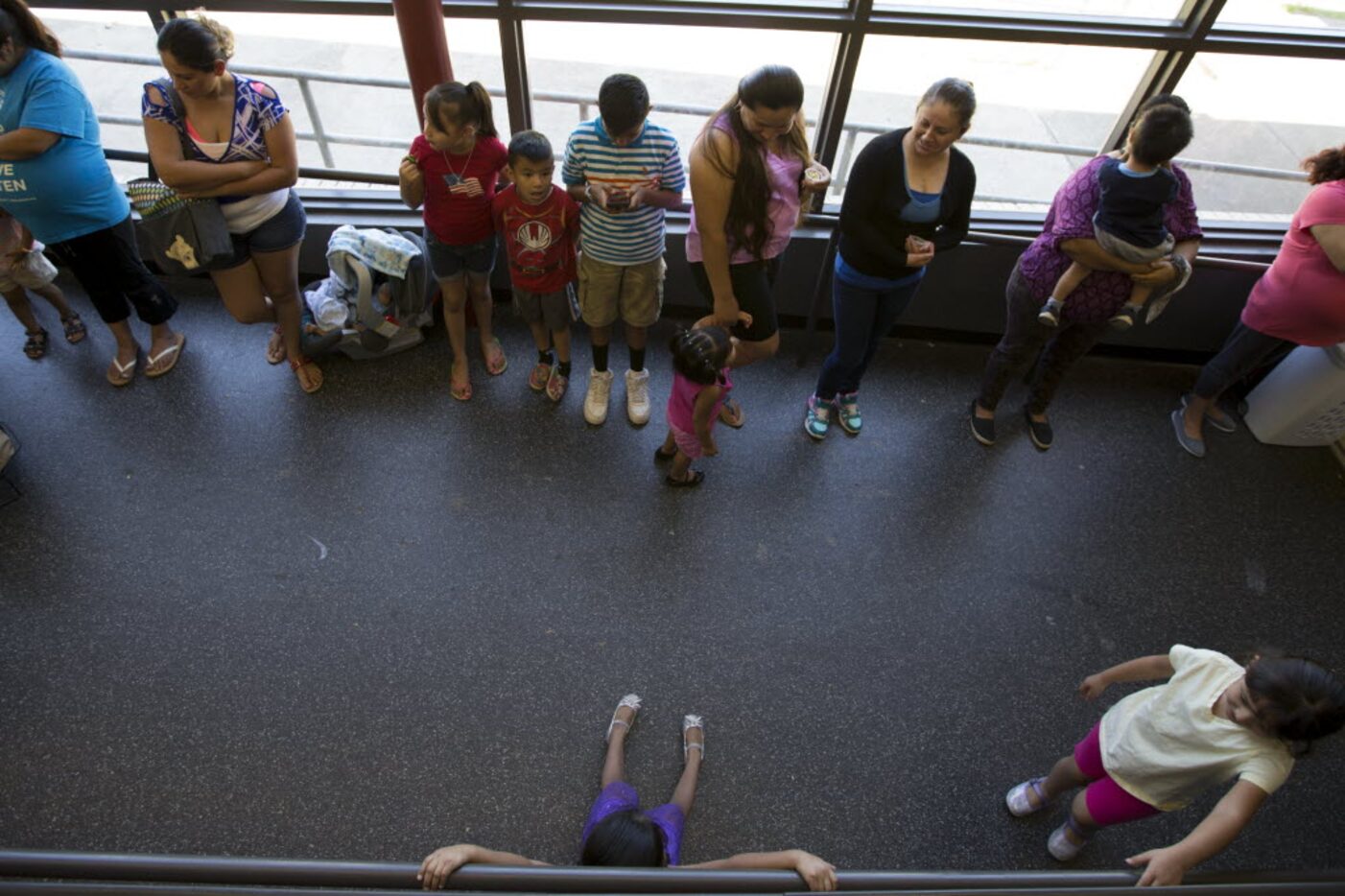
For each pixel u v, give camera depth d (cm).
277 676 243
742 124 214
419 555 273
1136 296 260
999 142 331
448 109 230
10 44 227
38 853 83
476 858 152
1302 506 311
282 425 307
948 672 258
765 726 242
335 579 265
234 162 248
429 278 321
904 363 354
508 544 279
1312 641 272
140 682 239
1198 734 167
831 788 232
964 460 319
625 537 284
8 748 225
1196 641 270
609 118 219
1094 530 299
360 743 232
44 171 247
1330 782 238
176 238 255
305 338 314
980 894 81
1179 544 296
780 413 329
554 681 247
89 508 277
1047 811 230
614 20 274
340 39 539
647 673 251
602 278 269
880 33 274
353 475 294
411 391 323
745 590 273
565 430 315
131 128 480
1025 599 277
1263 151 416
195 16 229
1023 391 345
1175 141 215
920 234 246
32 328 319
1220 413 334
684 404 253
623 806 199
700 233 237
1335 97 398
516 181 240
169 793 220
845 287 269
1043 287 266
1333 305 267
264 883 87
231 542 272
